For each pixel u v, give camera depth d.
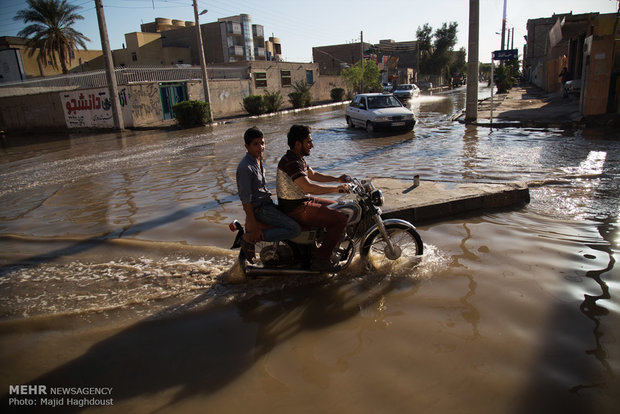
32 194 8.70
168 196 7.71
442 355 2.85
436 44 74.19
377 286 3.93
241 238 3.96
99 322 3.54
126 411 2.50
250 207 3.77
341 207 4.05
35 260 4.96
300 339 3.16
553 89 31.81
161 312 3.65
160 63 51.41
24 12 34.69
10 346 3.24
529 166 8.25
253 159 3.83
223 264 4.57
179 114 23.30
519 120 15.41
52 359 3.05
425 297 3.65
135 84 24.73
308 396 2.54
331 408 2.42
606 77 13.88
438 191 6.21
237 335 3.26
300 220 3.94
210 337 3.25
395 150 11.22
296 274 4.08
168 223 6.11
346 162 9.94
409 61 76.31
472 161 9.09
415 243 4.43
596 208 5.62
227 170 9.87
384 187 6.62
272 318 3.49
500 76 35.66
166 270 4.48
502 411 2.33
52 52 36.53
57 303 3.88
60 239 5.68
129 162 12.01
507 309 3.37
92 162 12.55
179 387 2.69
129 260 4.80
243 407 2.48
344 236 4.04
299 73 42.28
